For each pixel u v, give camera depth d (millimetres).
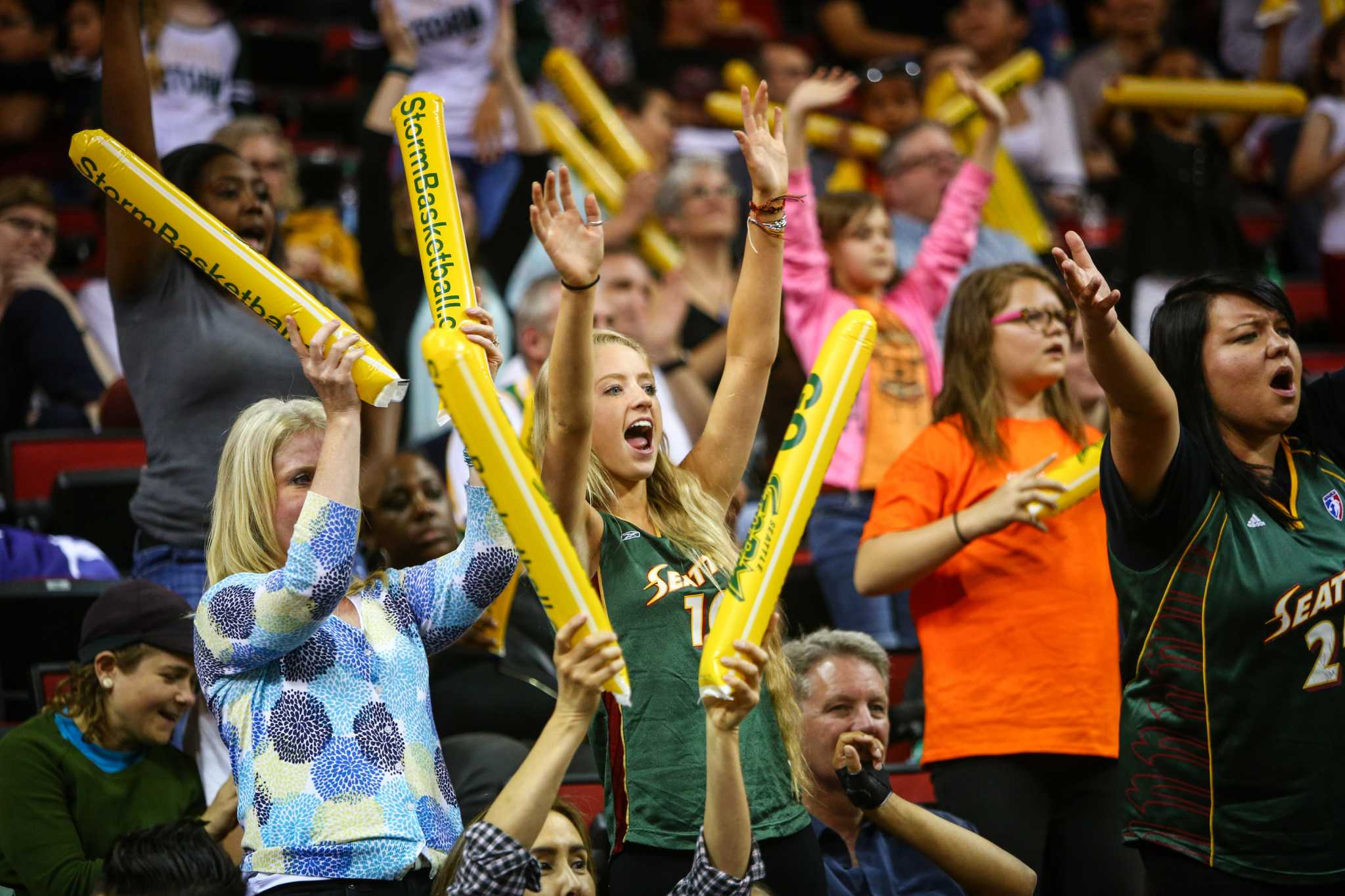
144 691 12141
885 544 13422
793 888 9391
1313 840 9438
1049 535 13273
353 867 8852
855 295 18688
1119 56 31688
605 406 10023
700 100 31141
